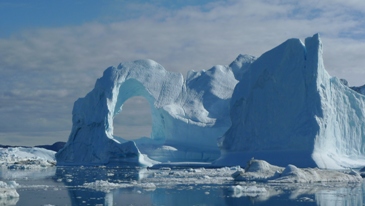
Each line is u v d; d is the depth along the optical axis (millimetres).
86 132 98938
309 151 78688
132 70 104438
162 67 108125
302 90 82438
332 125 83875
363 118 88188
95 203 36875
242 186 47375
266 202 38250
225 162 87688
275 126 84312
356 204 37438
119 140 103688
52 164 89500
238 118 90500
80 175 64125
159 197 40469
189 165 89312
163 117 104125
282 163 79688
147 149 99812
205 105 106062
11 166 82000
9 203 36188
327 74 86188
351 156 86500
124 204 36719
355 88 103250
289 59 85312
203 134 100500
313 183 53031
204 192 43875
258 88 88125
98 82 100250
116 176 62188
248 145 87000
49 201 37500
